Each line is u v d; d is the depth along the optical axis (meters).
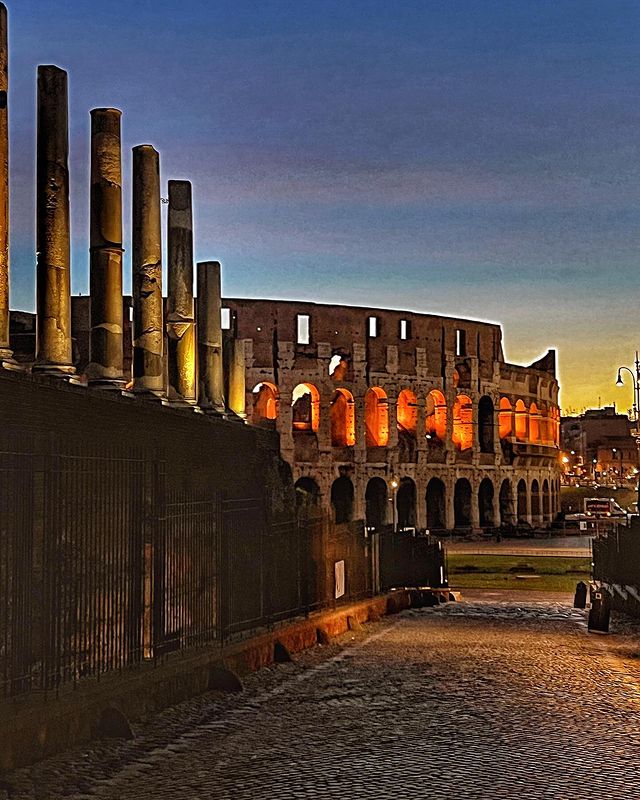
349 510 99.00
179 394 28.91
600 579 48.44
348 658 24.17
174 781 12.98
